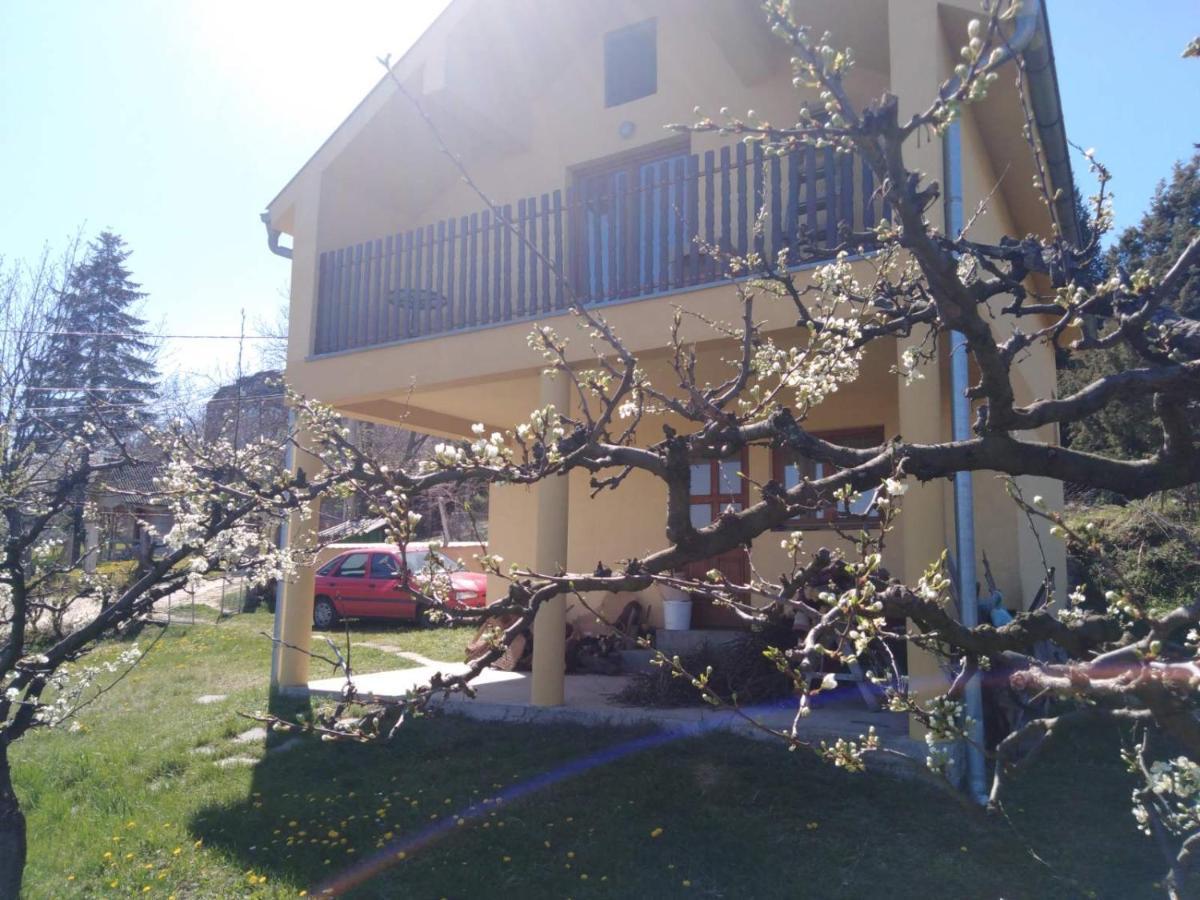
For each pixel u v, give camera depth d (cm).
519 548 1192
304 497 297
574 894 445
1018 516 818
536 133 977
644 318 682
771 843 481
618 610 1048
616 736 673
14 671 413
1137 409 1140
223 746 752
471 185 280
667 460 273
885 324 368
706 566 966
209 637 1375
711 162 683
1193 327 292
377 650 1228
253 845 544
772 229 643
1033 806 525
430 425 1045
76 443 477
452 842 517
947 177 583
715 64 882
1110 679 208
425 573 258
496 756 660
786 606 232
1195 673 182
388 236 882
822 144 215
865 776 558
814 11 743
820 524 898
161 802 632
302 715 795
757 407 318
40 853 559
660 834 498
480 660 242
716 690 744
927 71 597
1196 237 262
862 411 913
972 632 243
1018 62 242
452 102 891
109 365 1989
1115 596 212
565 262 758
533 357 739
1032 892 423
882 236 303
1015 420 261
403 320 870
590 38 952
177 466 392
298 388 891
